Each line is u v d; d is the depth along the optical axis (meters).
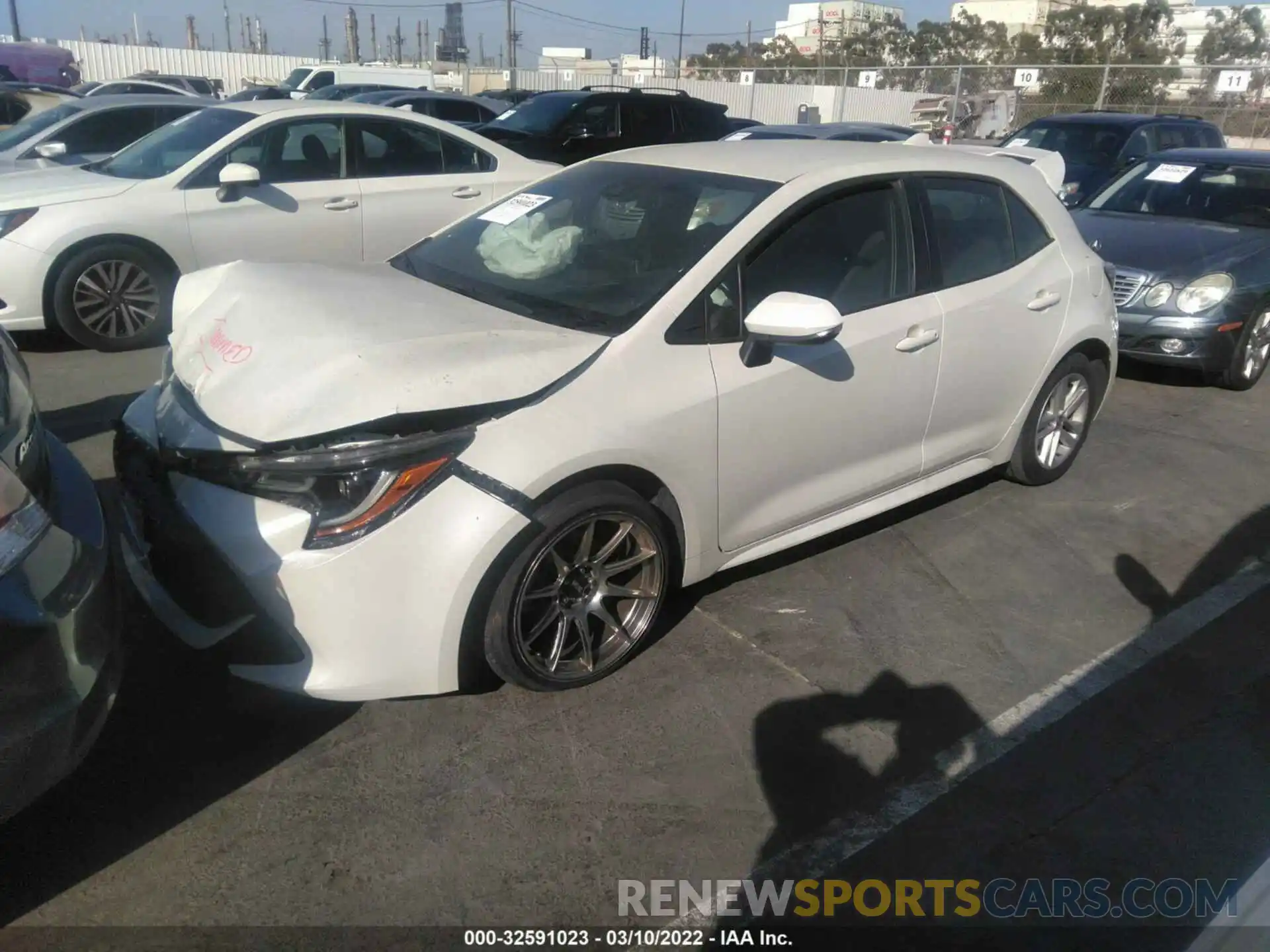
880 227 3.88
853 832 2.75
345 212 7.36
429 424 2.81
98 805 2.72
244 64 33.75
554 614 3.13
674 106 13.09
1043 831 2.78
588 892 2.52
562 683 3.20
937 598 3.96
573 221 3.83
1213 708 3.35
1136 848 2.74
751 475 3.48
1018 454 4.82
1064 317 4.59
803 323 3.08
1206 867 2.69
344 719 3.10
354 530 2.72
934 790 2.92
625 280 3.42
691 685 3.34
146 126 10.21
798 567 4.16
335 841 2.64
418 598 2.79
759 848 2.69
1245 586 4.16
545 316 3.34
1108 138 13.07
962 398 4.21
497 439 2.86
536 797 2.82
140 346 6.89
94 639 2.45
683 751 3.03
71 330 6.62
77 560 2.49
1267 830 2.82
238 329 3.22
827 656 3.54
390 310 3.26
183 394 3.12
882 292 3.86
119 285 6.70
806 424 3.58
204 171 6.88
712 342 3.33
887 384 3.82
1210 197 7.48
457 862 2.59
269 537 2.75
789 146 4.20
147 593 3.17
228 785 2.82
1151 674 3.52
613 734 3.09
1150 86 22.12
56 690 2.28
